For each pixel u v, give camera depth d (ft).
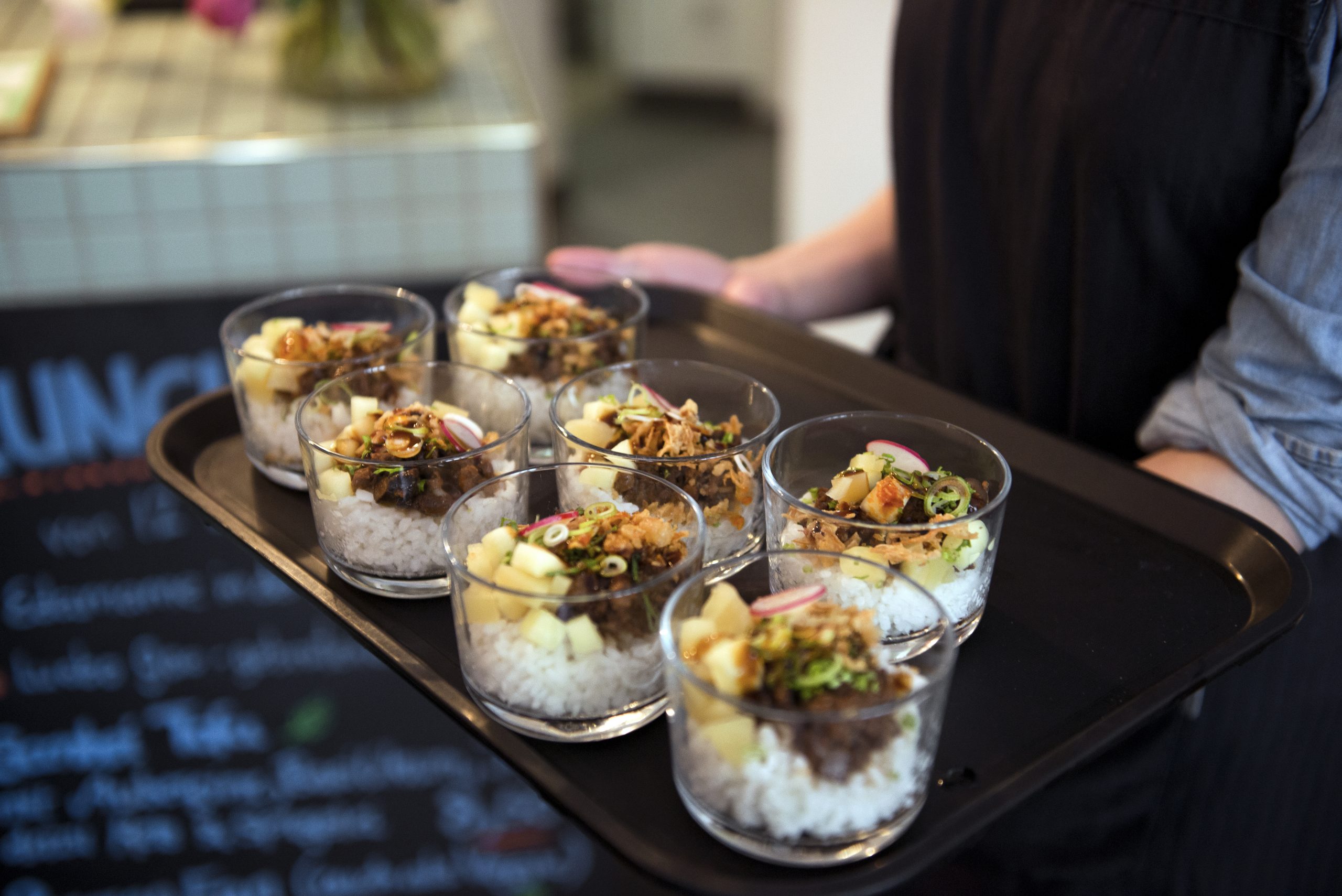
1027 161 2.27
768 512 1.82
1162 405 2.12
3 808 3.75
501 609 1.57
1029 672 1.74
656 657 1.61
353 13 3.83
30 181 3.44
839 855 1.46
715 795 1.47
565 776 1.59
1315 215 1.85
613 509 1.73
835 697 1.45
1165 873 2.33
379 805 3.95
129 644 3.65
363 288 2.28
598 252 2.76
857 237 2.92
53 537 3.47
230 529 2.01
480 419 2.07
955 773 1.60
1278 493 1.98
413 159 3.69
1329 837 2.44
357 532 1.82
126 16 4.90
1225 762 2.27
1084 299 2.22
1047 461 2.14
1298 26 1.88
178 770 3.83
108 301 3.25
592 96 10.79
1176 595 1.88
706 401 2.08
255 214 3.67
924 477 1.82
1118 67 2.07
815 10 4.69
